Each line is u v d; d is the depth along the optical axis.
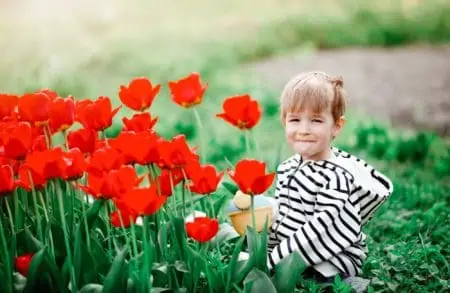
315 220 2.90
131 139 2.52
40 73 10.08
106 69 11.05
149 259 2.45
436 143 5.45
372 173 3.11
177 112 7.88
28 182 2.53
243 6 15.24
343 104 3.06
